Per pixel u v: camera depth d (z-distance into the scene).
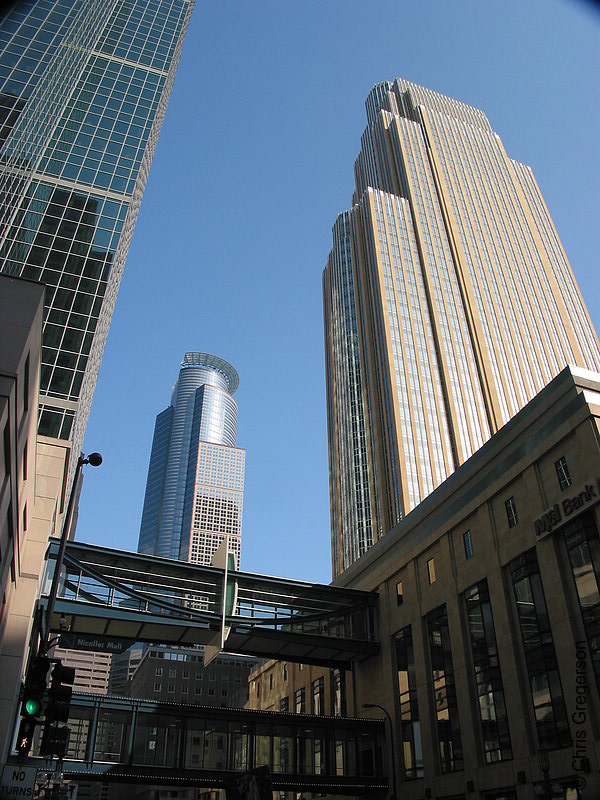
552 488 35.25
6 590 30.20
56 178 64.50
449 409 137.88
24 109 68.12
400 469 127.25
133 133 73.19
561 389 35.97
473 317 155.00
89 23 82.44
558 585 32.81
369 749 45.91
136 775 39.00
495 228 180.25
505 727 34.59
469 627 39.94
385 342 145.12
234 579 49.47
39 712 15.41
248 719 43.72
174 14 93.56
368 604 52.00
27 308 22.00
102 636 46.38
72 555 45.53
